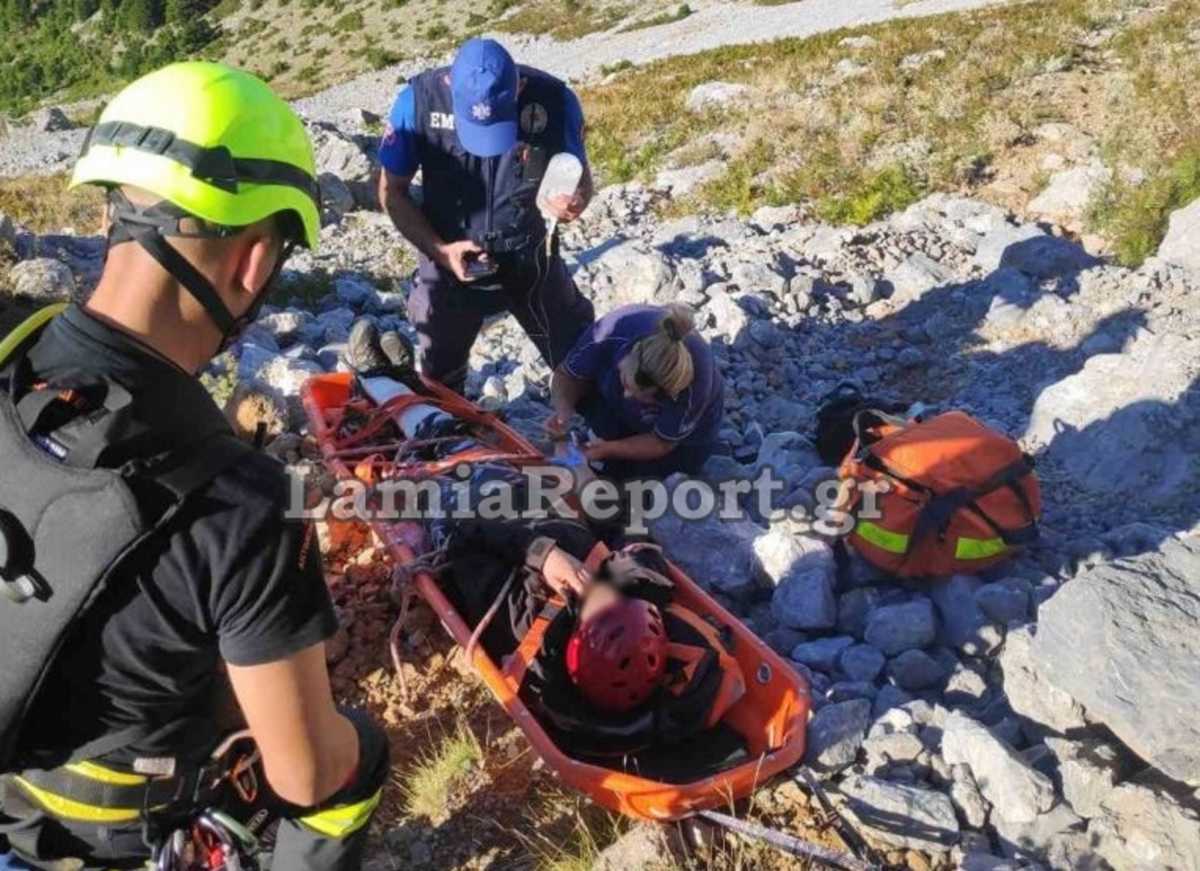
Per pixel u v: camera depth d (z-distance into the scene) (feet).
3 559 5.87
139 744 6.65
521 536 14.16
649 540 16.39
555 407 18.45
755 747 13.21
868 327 26.03
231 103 6.22
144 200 6.05
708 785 11.85
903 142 37.37
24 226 42.37
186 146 6.05
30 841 7.02
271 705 6.38
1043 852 11.77
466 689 14.52
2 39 345.51
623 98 60.44
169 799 7.02
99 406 5.91
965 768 12.73
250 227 6.22
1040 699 13.37
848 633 15.66
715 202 37.47
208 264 6.13
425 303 19.61
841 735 13.10
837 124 41.81
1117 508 18.02
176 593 5.97
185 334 6.23
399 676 14.30
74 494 5.79
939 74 44.68
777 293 27.30
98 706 6.27
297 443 18.99
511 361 24.81
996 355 23.72
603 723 12.87
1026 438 20.33
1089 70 42.37
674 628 13.66
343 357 23.04
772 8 117.29
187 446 5.97
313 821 7.78
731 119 48.11
